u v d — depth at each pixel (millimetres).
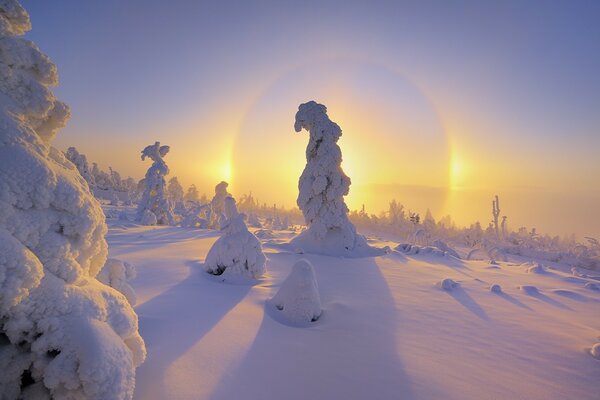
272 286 7840
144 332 4227
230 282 7812
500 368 4270
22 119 2455
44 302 2078
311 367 3842
